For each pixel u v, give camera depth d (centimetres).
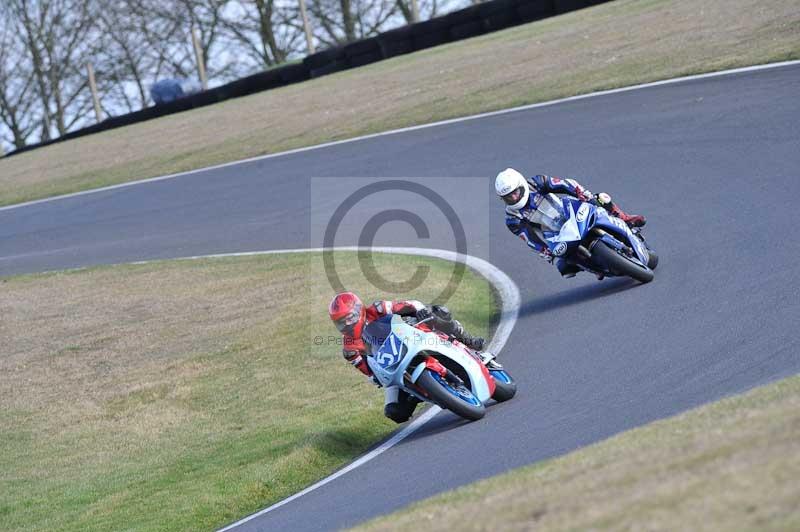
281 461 3098
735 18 8031
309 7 19512
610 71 7675
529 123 7044
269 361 4191
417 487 2466
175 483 3183
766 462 1479
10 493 3362
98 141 12975
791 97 5541
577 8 11275
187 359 4419
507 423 2834
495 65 9444
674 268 3891
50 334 5203
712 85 6328
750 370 2653
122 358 4612
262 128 10225
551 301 4122
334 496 2673
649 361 3027
